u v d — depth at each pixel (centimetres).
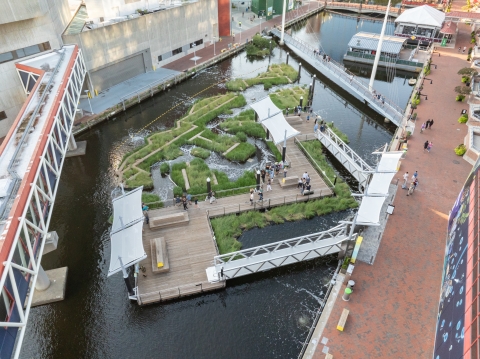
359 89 4947
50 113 2570
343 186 3375
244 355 2134
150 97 5084
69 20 5028
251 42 7025
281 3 8681
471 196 2344
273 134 3572
